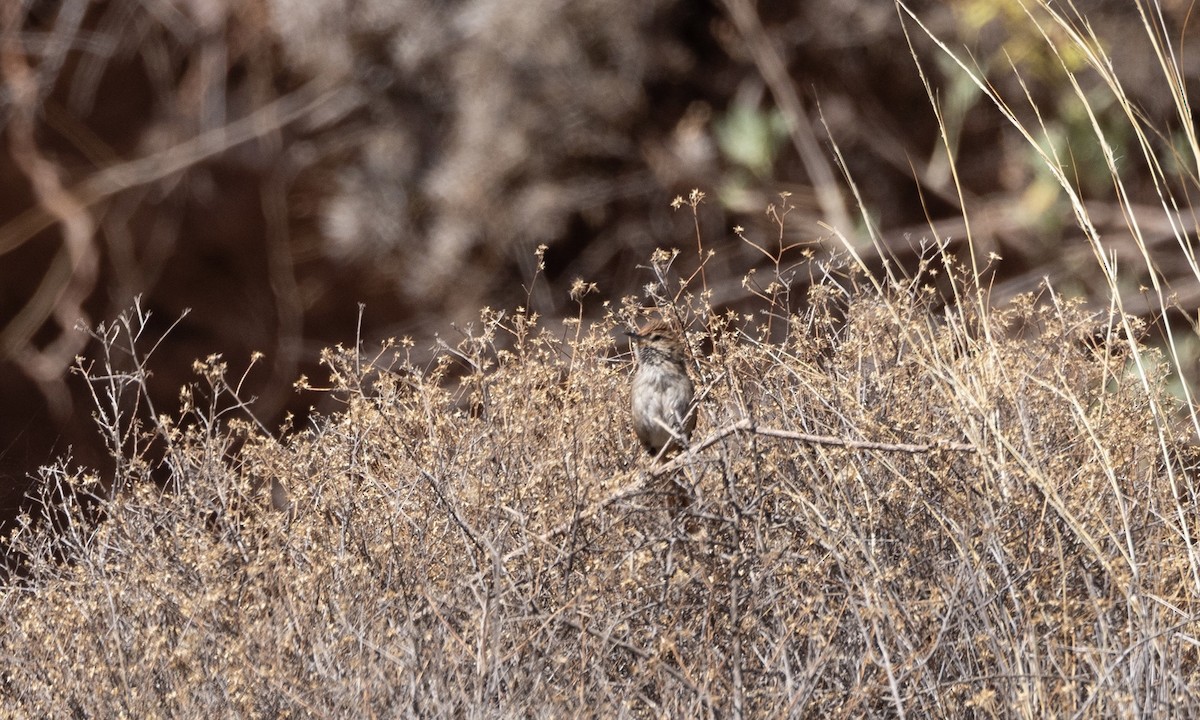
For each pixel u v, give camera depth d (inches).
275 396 666.2
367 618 249.9
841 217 655.1
